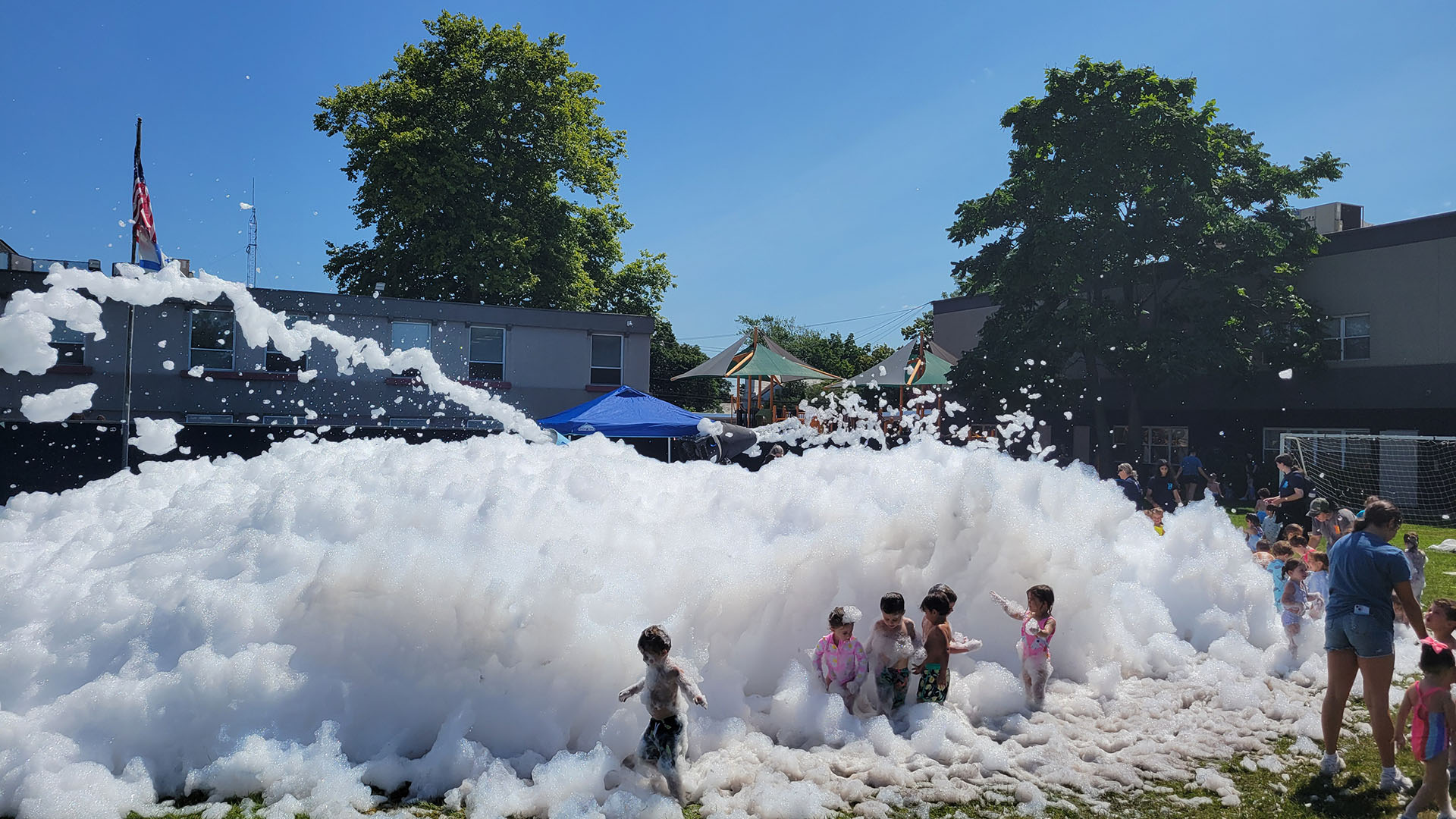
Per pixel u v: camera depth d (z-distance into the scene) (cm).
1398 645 754
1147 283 2550
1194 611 791
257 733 492
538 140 3075
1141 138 2334
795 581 639
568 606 541
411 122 2822
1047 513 763
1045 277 2472
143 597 552
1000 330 2597
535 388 2523
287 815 434
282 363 2192
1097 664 690
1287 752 531
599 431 1636
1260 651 744
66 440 1634
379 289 2322
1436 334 2108
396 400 2319
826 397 2747
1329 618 497
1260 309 2377
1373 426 2211
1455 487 1972
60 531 699
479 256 2848
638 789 464
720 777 480
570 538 600
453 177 2795
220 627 527
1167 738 552
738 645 605
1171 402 2633
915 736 534
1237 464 2294
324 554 561
